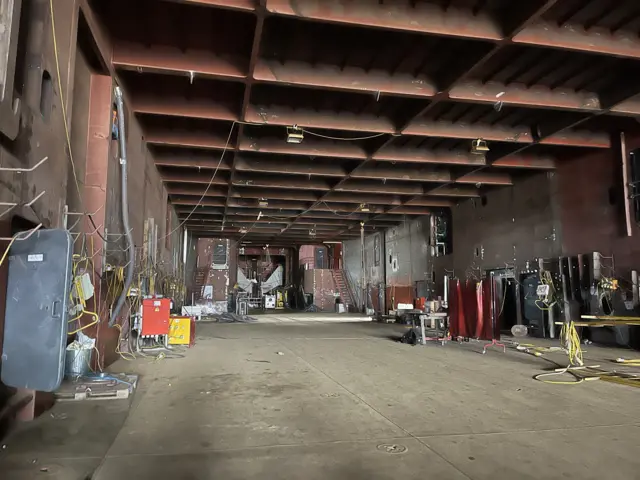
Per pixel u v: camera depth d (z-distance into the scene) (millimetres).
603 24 6637
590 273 10875
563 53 7309
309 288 29844
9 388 3525
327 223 22172
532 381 5844
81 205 6074
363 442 3361
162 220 13781
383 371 6465
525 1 5945
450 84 7566
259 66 7203
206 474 2738
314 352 8555
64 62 4602
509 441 3418
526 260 13445
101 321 6270
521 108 9375
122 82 7703
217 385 5422
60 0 4449
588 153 11281
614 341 10156
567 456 3107
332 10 5879
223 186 15578
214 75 7102
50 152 4172
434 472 2807
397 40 6965
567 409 4402
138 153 9438
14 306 2982
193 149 12055
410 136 10859
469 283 10180
